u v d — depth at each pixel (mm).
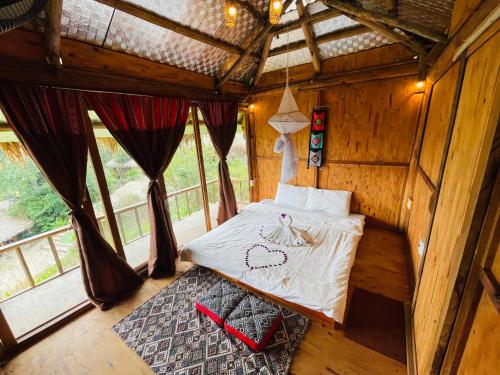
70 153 1942
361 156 3357
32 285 2627
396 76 2840
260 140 4281
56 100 1834
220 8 2244
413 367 1462
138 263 3068
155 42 2350
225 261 2379
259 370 1565
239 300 1980
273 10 1462
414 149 2902
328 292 1864
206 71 3162
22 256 2523
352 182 3525
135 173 4629
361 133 3268
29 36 1667
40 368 1705
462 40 1263
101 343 1869
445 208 1334
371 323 1882
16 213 3562
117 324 2039
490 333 727
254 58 3271
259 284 2082
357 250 2938
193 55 2770
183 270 2789
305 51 3162
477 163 834
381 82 2971
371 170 3334
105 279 2248
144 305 2242
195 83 3074
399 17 2020
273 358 1634
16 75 1619
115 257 2311
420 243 2012
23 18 710
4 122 1945
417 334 1580
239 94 3855
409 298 2115
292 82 3568
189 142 4289
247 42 2801
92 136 2178
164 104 2656
